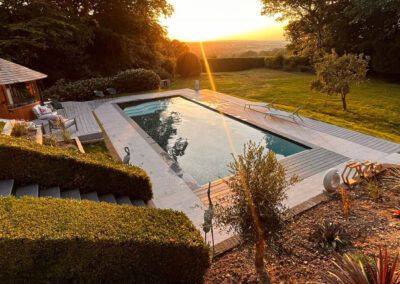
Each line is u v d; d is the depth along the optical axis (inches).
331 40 1002.7
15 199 156.1
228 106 625.0
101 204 165.6
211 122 546.3
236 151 417.1
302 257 168.2
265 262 165.5
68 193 230.4
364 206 227.1
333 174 247.4
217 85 914.7
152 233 142.6
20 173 219.9
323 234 182.7
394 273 122.7
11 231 124.1
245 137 468.8
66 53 887.1
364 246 174.6
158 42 1197.7
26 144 231.9
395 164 309.9
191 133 496.7
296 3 1058.7
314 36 1088.2
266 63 1298.0
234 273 160.1
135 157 370.9
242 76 1105.4
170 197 275.6
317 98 680.4
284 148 416.5
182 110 637.3
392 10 789.9
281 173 147.6
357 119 520.1
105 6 1028.5
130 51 1040.2
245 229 146.2
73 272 130.9
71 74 924.0
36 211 144.8
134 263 137.5
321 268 157.6
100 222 143.8
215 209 156.7
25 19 808.3
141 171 260.2
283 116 519.8
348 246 175.5
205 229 151.8
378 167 279.9
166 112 625.9
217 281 154.8
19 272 124.2
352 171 310.8
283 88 816.9
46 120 472.4
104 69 996.6
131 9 1065.5
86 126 492.7
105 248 130.9
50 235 125.7
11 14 802.8
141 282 141.6
